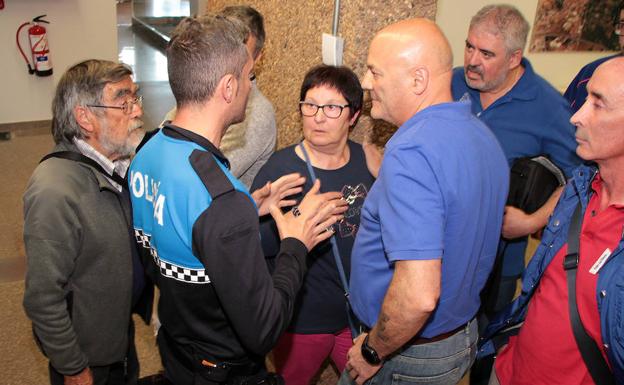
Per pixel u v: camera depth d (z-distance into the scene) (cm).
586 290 126
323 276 172
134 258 149
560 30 377
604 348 123
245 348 120
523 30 185
